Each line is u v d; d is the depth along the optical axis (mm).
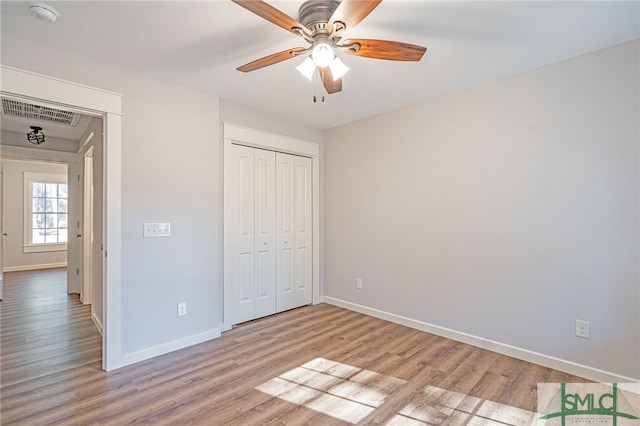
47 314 3602
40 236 6746
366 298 3641
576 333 2246
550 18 1810
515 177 2523
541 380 2178
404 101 3102
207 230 2898
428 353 2607
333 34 1657
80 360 2471
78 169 4496
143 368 2350
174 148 2686
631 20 1822
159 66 2387
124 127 2414
